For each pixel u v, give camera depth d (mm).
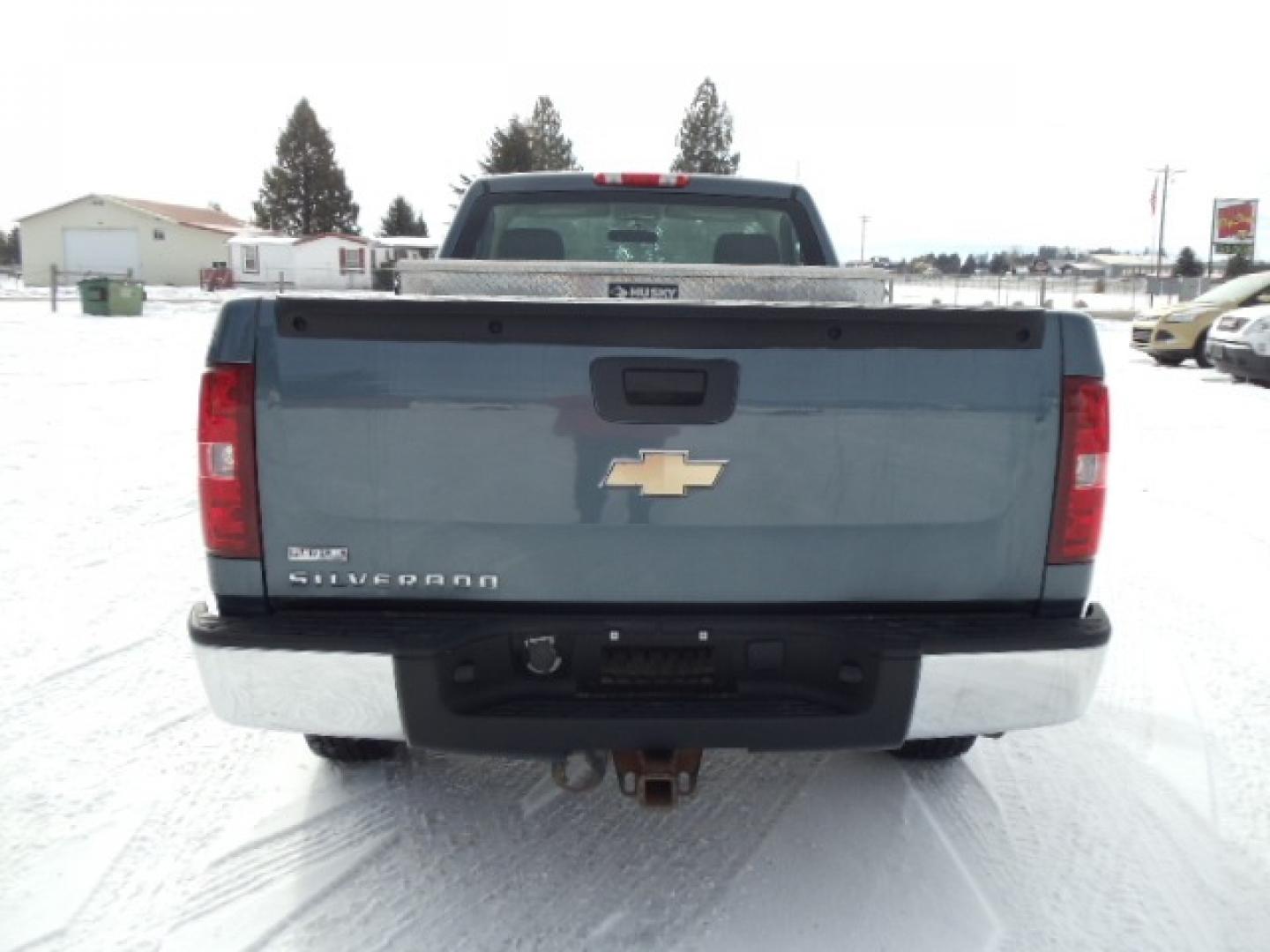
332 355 2396
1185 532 6746
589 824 3170
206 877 2869
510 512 2447
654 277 3799
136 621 4836
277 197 84500
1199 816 3236
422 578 2475
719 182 4961
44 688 4094
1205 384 14773
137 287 26812
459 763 3543
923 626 2531
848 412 2449
